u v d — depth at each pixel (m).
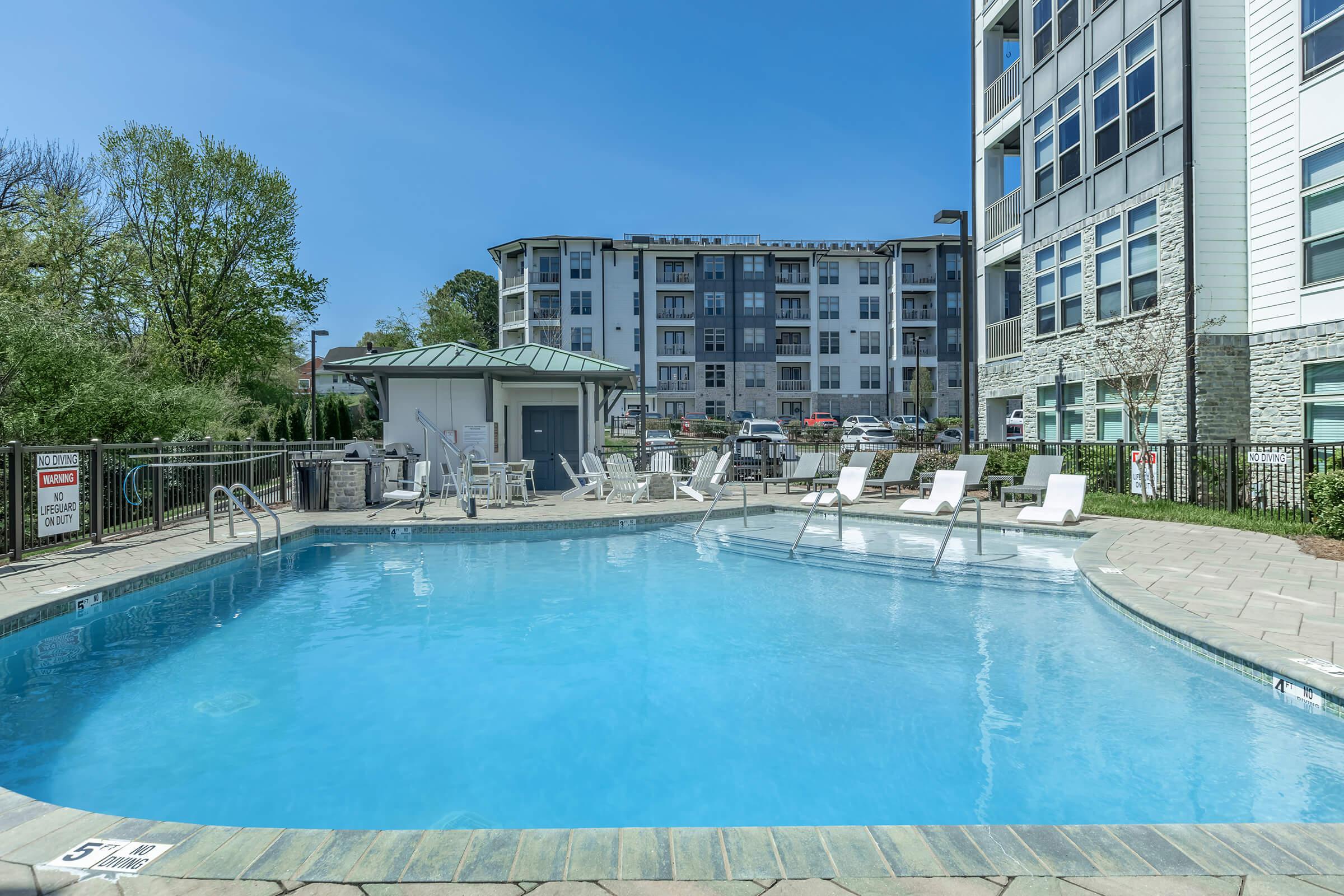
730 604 7.08
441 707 4.53
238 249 29.86
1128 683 4.73
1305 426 11.80
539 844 2.41
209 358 28.86
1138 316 14.16
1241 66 12.87
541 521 11.22
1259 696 4.31
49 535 8.41
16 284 19.16
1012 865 2.28
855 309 58.09
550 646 5.76
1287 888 2.16
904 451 17.88
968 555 9.34
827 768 3.66
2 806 2.71
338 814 3.24
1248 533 9.47
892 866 2.27
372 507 13.65
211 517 9.34
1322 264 11.52
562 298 55.84
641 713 4.41
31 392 13.70
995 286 21.33
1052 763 3.63
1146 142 14.04
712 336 56.69
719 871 2.25
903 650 5.54
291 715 4.41
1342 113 11.07
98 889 2.16
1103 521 10.97
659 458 16.59
